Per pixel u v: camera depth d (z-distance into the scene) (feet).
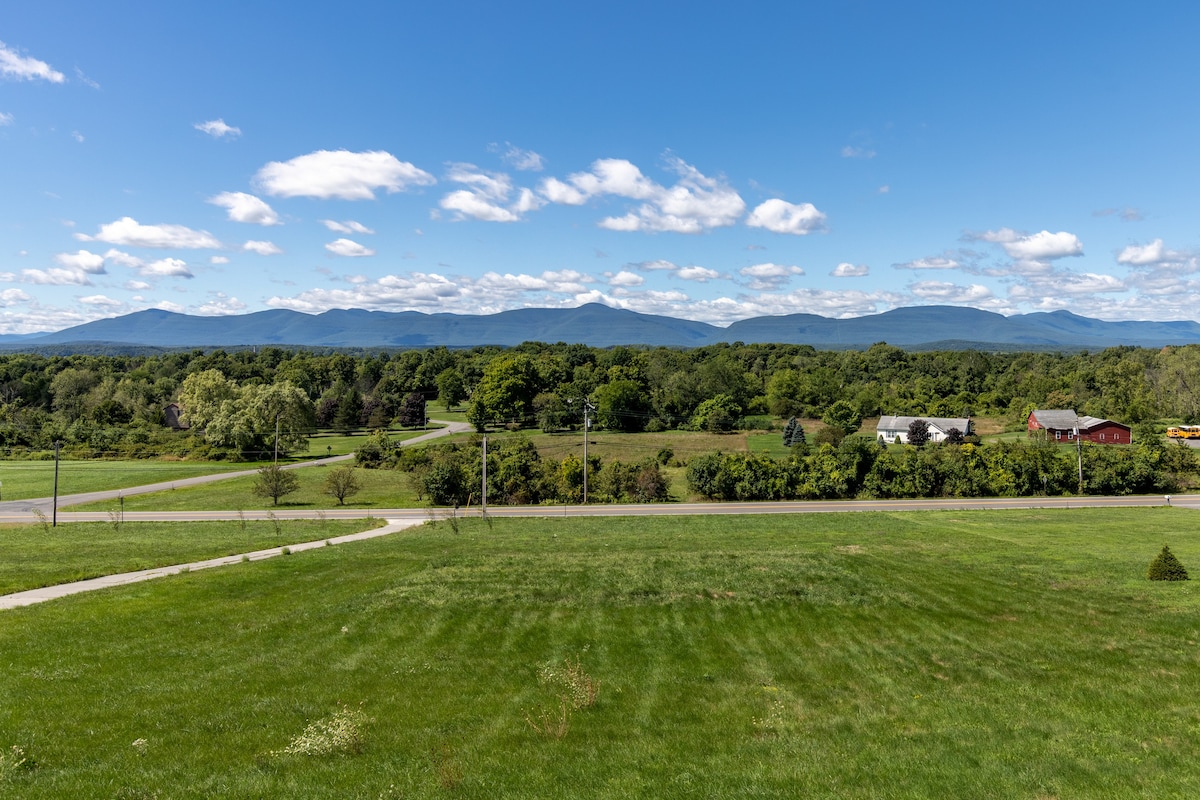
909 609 62.95
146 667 48.44
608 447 287.69
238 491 192.54
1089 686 45.01
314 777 32.86
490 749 36.68
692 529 120.06
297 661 50.57
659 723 40.47
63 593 72.74
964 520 128.36
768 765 34.88
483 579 73.82
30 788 30.89
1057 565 80.43
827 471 171.12
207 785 31.71
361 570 81.61
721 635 56.70
